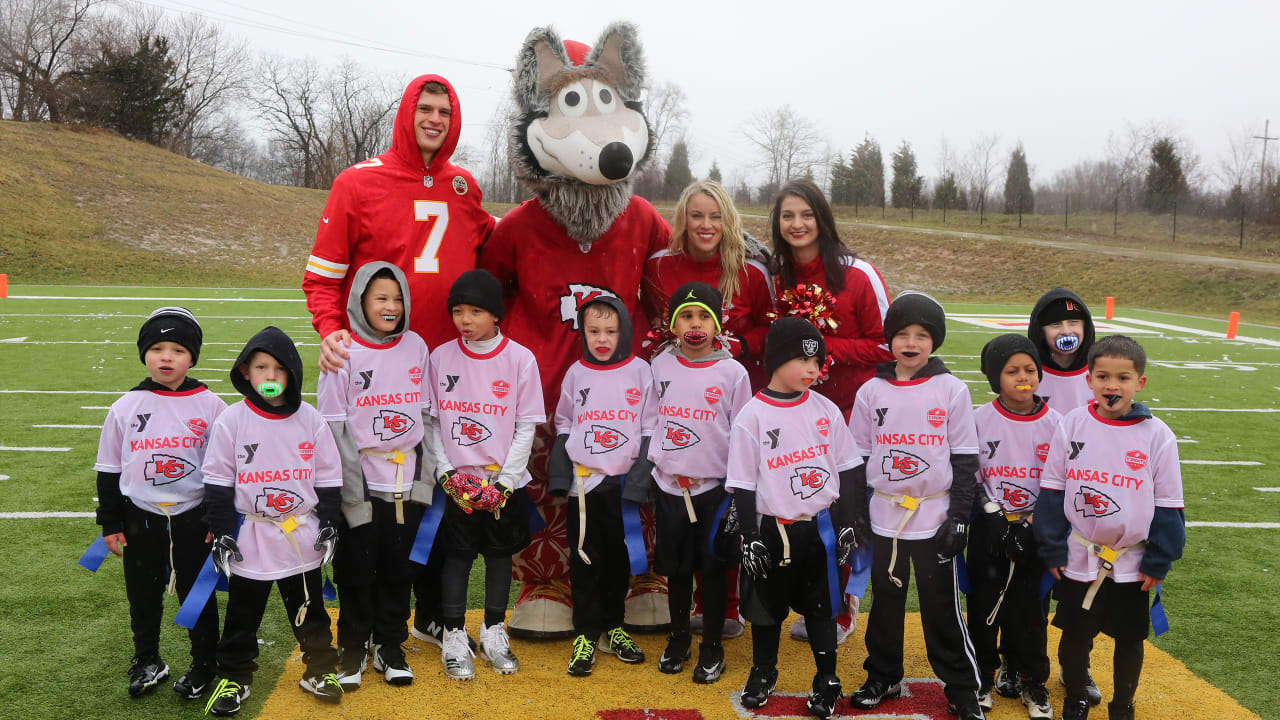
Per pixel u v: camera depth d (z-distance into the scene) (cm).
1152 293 3083
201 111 6053
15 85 5225
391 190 398
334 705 344
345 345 357
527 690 359
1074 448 330
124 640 401
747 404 348
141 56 4841
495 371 371
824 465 342
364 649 368
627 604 427
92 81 4700
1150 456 318
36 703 341
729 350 394
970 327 2067
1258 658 400
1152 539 316
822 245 412
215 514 324
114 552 340
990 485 356
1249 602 469
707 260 421
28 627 412
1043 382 379
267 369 325
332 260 393
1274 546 565
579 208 409
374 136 6091
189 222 3547
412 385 362
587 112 402
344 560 353
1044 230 4547
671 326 372
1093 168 6706
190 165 4247
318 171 6081
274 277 3131
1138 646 324
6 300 2081
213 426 331
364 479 355
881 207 5928
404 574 362
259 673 373
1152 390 1204
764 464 340
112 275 2875
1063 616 332
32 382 1065
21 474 677
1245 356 1620
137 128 4772
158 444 338
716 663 370
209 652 348
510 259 431
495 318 369
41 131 4031
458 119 403
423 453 365
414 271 399
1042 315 377
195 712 337
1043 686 348
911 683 375
